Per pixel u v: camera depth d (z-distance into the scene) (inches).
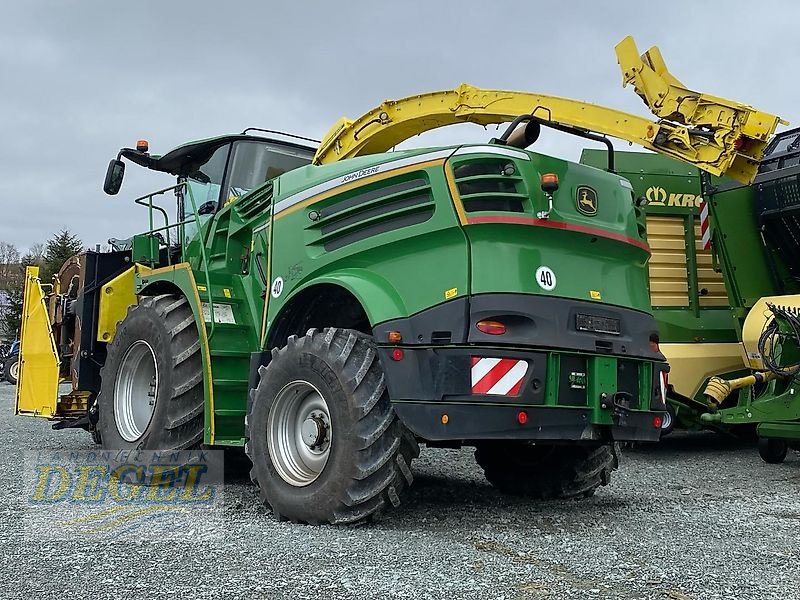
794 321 251.9
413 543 149.5
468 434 152.0
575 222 169.9
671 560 138.3
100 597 115.6
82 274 299.7
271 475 174.6
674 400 307.1
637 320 178.7
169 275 227.0
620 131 205.5
